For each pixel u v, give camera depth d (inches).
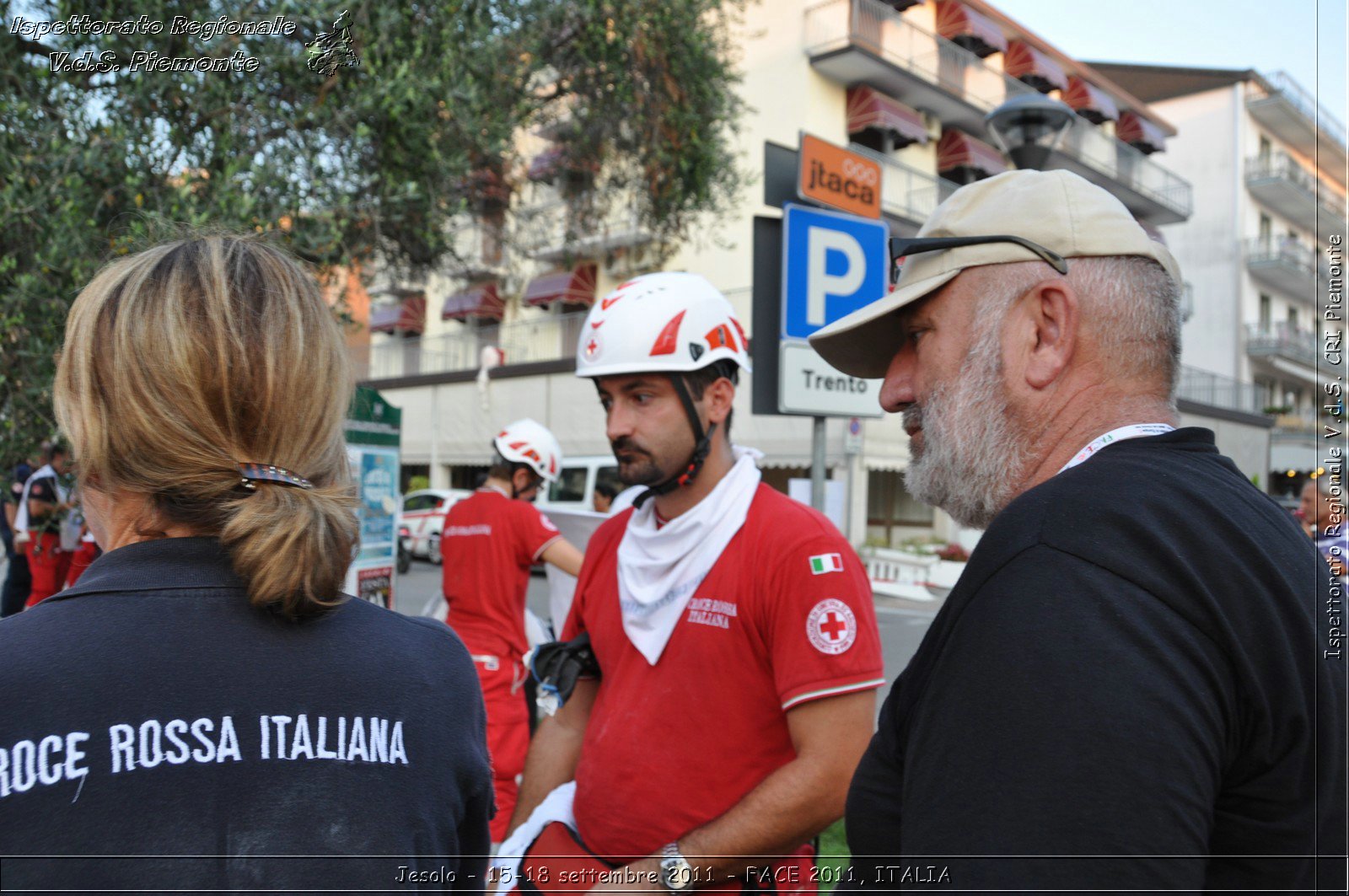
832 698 60.9
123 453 34.6
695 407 70.7
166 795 30.0
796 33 702.5
